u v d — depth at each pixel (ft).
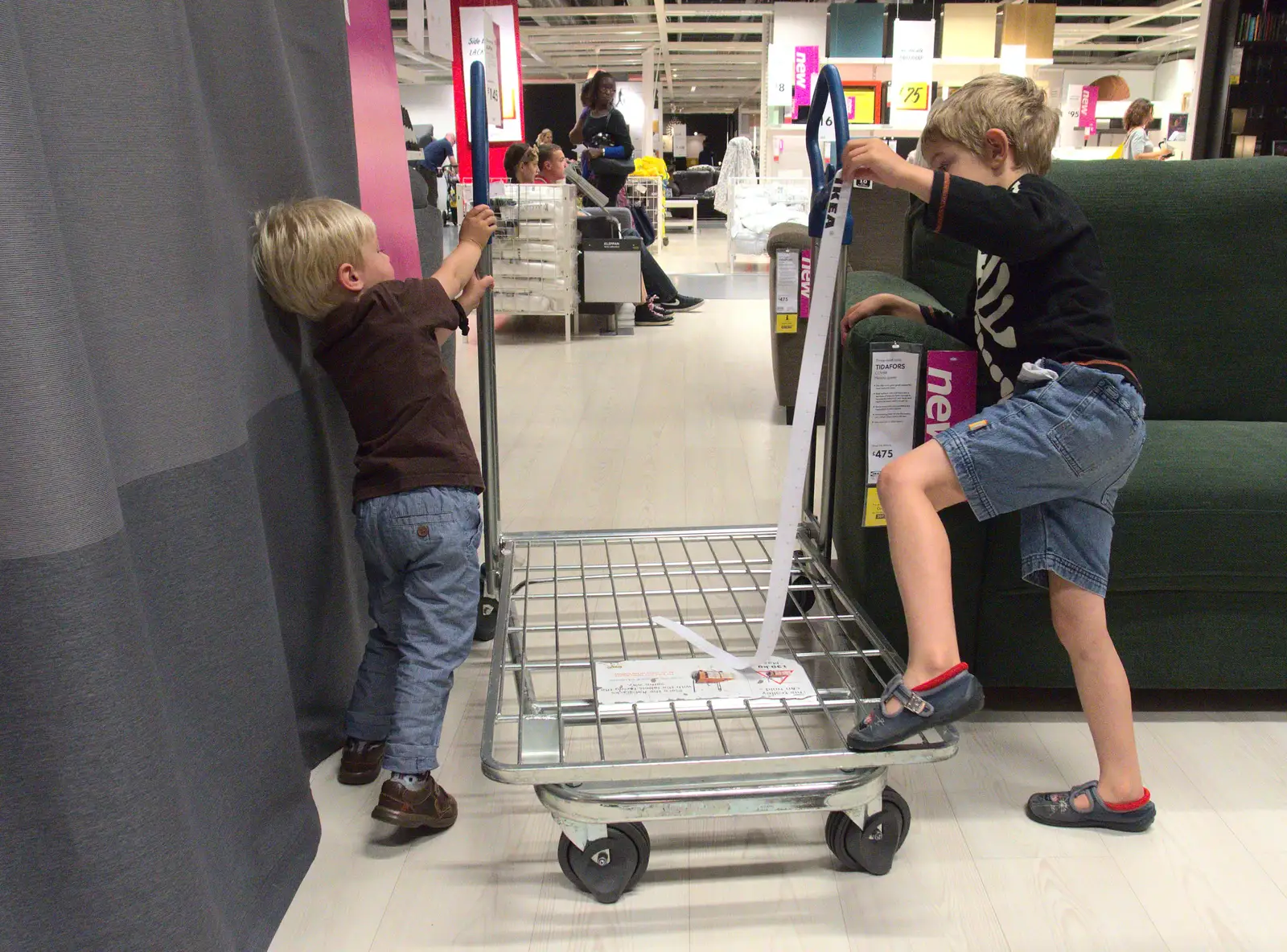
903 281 7.25
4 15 2.51
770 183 26.25
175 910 2.97
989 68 21.75
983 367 5.32
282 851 4.13
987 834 4.60
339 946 3.92
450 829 4.68
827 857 4.49
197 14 3.91
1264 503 5.07
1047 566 4.57
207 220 3.76
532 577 7.28
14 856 2.73
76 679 2.70
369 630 5.95
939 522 4.25
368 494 4.67
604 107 22.22
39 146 2.65
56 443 2.63
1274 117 13.21
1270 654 5.41
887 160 4.17
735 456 10.43
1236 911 4.09
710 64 56.80
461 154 16.84
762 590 6.10
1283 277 6.26
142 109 3.33
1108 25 38.04
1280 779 4.99
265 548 4.08
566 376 14.61
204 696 3.61
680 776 4.17
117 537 2.83
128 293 3.24
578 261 17.71
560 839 4.16
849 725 5.42
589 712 4.63
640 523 8.45
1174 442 5.52
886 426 5.20
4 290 2.52
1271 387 6.33
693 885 4.30
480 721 5.61
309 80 5.14
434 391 4.71
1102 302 4.43
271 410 4.53
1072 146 25.12
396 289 4.71
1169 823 4.66
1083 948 3.90
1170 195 6.25
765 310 20.98
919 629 4.08
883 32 21.88
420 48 9.91
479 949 3.92
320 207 4.49
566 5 39.19
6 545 2.61
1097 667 4.57
